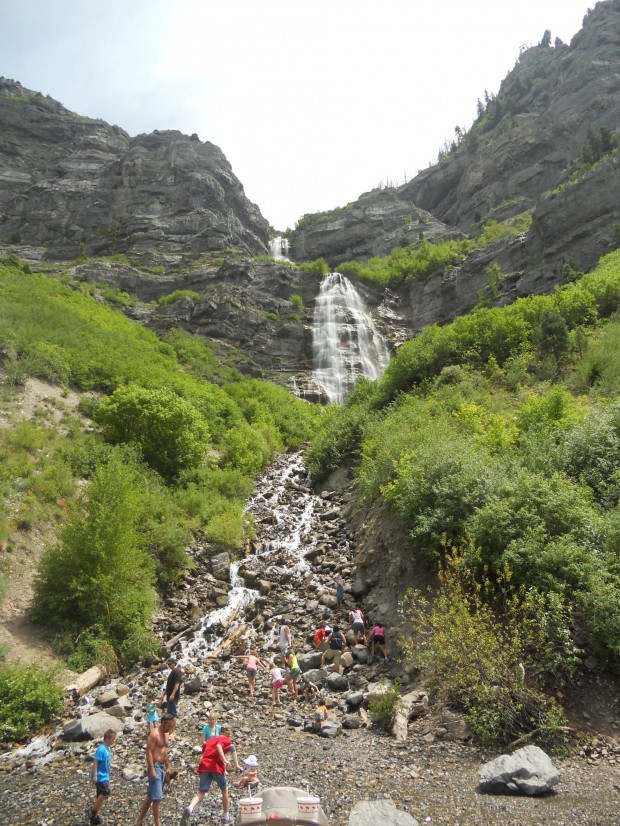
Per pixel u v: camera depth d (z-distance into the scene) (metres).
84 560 15.59
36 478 19.75
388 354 56.69
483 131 108.38
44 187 81.31
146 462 24.83
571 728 9.22
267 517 23.66
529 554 11.09
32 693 11.87
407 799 7.82
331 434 28.70
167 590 18.19
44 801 8.59
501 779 7.95
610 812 7.19
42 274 52.47
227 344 49.47
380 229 87.19
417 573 14.45
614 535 11.12
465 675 10.21
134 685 13.62
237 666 14.38
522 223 68.94
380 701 10.97
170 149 82.44
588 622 10.12
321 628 15.42
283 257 88.50
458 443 16.30
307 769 8.99
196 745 10.22
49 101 100.25
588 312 29.41
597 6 101.69
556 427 17.06
